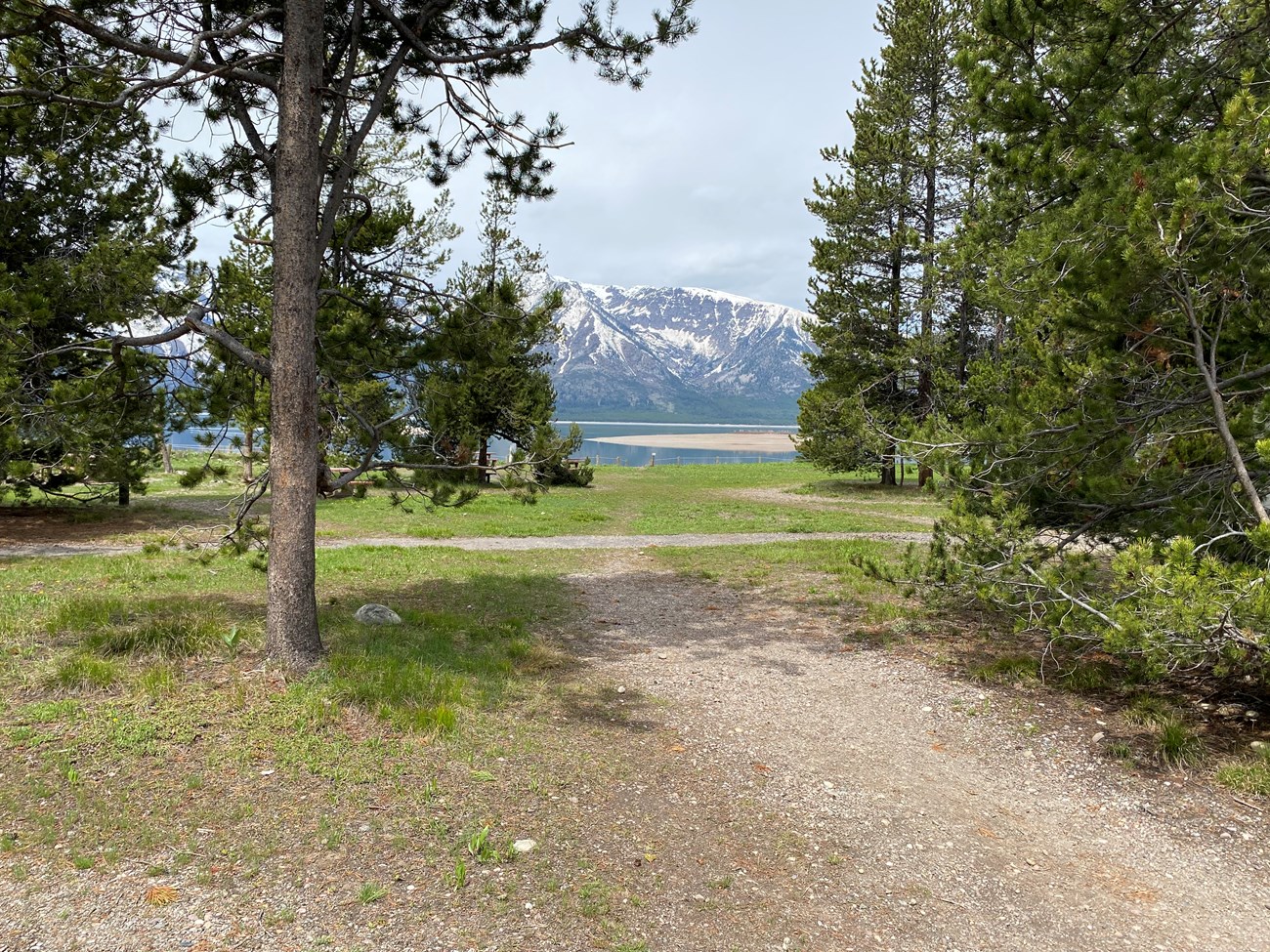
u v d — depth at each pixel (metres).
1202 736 6.10
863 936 3.72
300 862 4.05
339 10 7.89
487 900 3.84
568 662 8.36
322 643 7.70
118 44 6.01
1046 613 6.77
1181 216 5.34
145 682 6.16
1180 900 4.10
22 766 4.80
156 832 4.22
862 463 29.91
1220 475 6.47
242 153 8.31
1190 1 6.59
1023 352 8.34
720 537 19.72
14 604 8.79
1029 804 5.24
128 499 21.16
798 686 7.77
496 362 8.77
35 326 7.61
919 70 28.50
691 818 4.91
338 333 8.21
